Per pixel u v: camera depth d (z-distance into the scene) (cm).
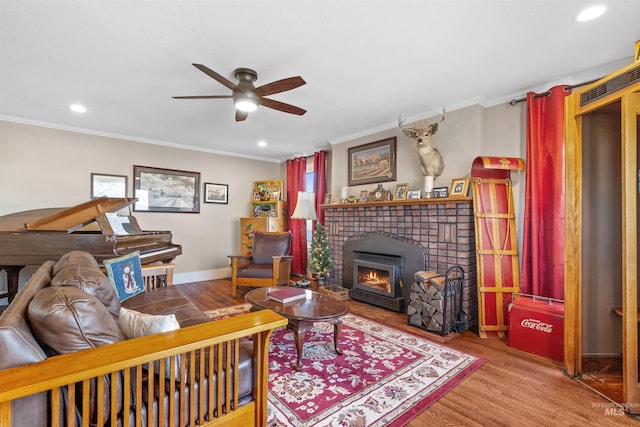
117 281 236
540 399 183
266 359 141
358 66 246
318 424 161
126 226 358
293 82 220
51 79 266
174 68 247
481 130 320
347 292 410
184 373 116
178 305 234
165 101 316
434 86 286
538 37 207
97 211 321
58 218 296
